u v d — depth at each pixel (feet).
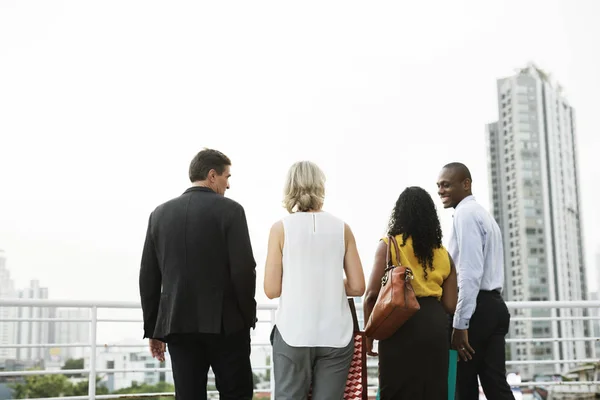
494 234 12.14
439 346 10.15
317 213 10.11
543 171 474.08
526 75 487.61
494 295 12.05
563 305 17.02
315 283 9.78
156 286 10.28
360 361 10.21
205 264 9.77
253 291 9.93
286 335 9.67
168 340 9.99
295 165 10.35
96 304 16.01
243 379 10.02
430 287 10.38
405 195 10.71
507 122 485.56
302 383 9.73
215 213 9.90
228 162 10.60
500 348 12.05
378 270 10.45
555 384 16.69
